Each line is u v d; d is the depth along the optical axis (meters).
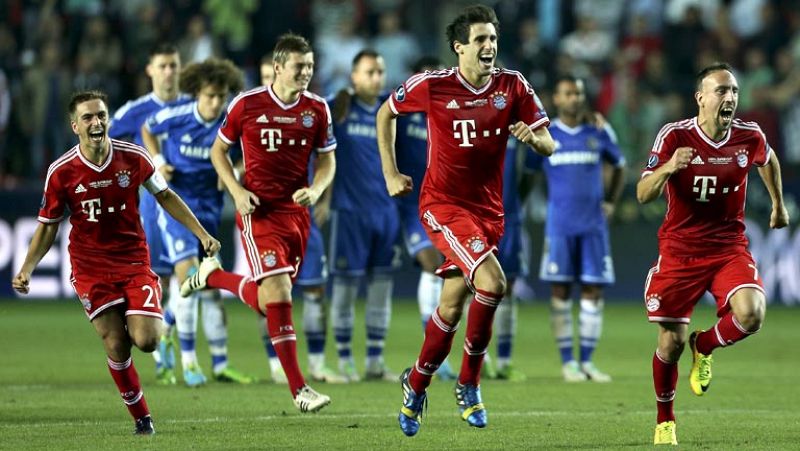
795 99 70.81
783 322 59.19
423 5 77.38
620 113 70.06
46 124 65.75
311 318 38.47
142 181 26.81
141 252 26.89
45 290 63.25
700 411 31.75
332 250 39.25
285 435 26.58
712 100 25.70
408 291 66.50
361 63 38.91
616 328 56.25
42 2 70.25
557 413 30.97
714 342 26.55
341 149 38.97
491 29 26.06
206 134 36.91
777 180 27.47
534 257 65.94
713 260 26.28
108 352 26.44
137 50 70.12
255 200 29.81
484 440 26.19
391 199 39.25
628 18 78.62
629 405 32.78
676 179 26.27
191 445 24.98
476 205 26.72
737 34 78.25
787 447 25.34
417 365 26.05
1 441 25.42
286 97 30.69
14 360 42.72
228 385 36.97
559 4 78.25
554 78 71.12
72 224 26.55
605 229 40.81
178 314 36.66
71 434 26.55
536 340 51.84
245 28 72.62
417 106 26.70
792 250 64.38
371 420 29.28
